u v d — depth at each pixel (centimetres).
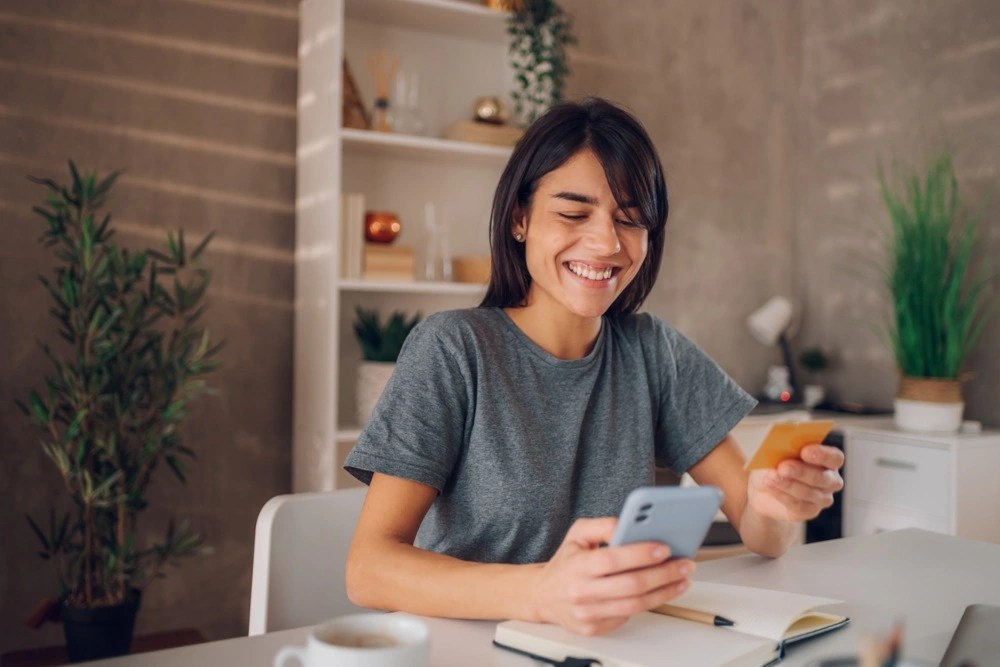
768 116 365
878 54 337
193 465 266
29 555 243
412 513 101
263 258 276
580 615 73
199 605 267
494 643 81
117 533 230
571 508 115
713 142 353
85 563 226
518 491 108
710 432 129
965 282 303
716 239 353
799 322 365
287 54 279
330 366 252
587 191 111
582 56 324
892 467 274
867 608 95
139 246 258
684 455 130
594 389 120
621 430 120
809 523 302
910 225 289
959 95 307
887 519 275
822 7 362
